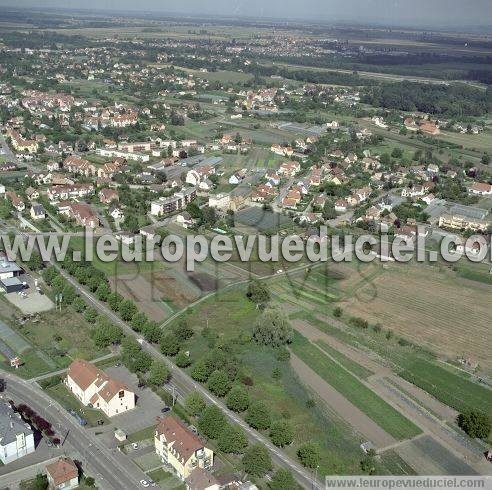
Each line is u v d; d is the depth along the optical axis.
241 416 188.75
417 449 179.12
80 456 167.00
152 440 175.38
